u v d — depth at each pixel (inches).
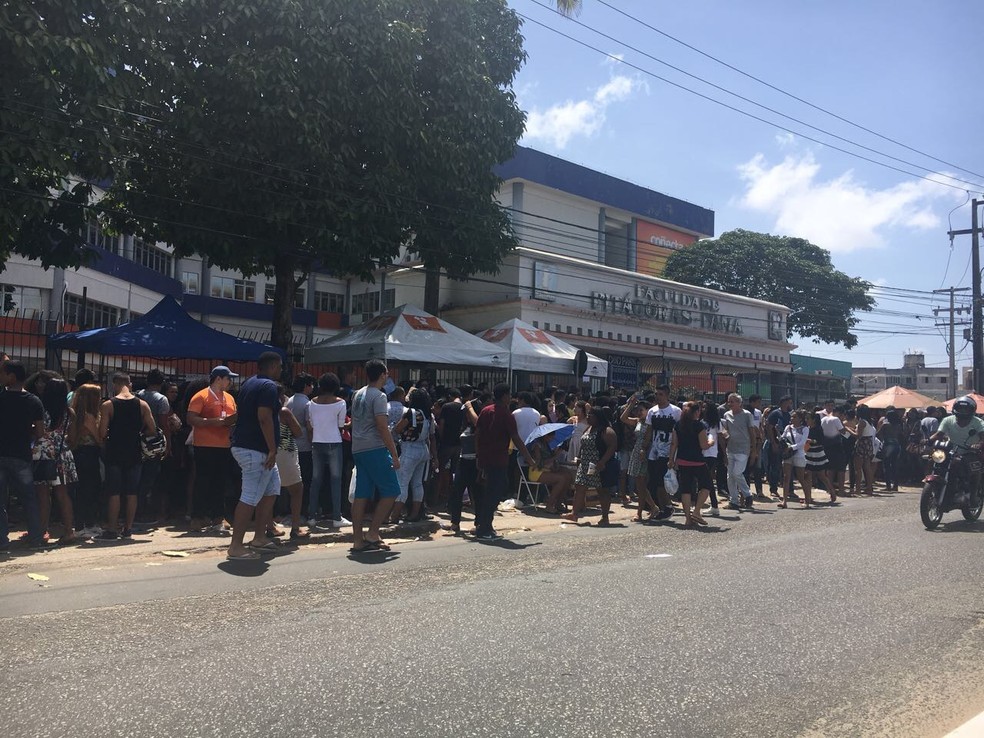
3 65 443.8
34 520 312.8
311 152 586.9
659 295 1263.5
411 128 651.5
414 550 330.0
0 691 159.0
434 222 713.6
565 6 885.8
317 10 581.6
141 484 358.3
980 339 1258.0
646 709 154.6
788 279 1758.1
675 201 1817.2
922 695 166.6
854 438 637.3
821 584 266.1
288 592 247.1
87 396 337.1
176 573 273.6
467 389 468.4
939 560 313.0
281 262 660.7
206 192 595.2
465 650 188.7
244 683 164.6
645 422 457.1
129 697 156.2
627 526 420.5
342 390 432.8
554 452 466.6
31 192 461.4
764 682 171.5
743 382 1248.2
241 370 671.1
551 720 148.1
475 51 729.6
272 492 312.2
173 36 546.0
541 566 295.1
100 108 483.2
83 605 227.6
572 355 697.0
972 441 414.6
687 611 227.0
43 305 990.4
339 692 160.2
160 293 1386.6
